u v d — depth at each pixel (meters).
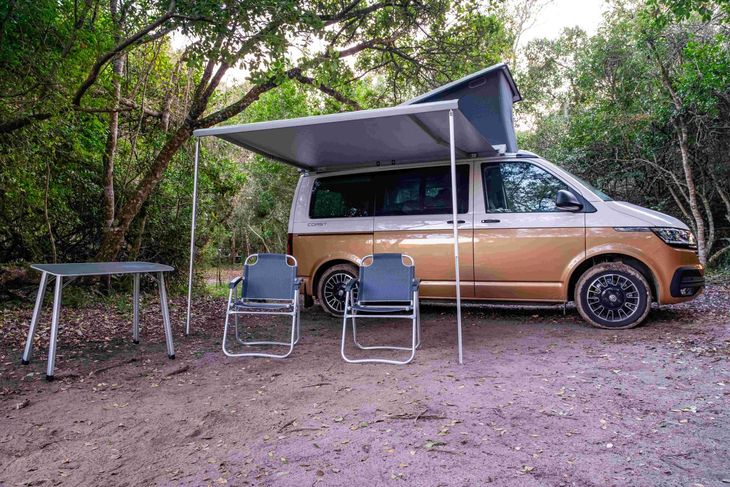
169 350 4.73
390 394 3.55
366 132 5.15
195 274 10.99
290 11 6.05
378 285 4.85
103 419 3.23
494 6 10.07
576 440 2.71
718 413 3.01
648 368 3.96
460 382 3.77
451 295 5.95
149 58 9.67
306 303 6.91
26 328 6.12
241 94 14.44
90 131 8.77
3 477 2.50
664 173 11.16
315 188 6.86
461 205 6.01
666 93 10.26
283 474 2.46
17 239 8.41
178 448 2.79
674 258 5.22
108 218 9.02
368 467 2.49
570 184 5.64
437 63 10.62
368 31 10.24
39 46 6.19
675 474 2.33
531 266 5.62
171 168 10.43
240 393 3.70
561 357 4.38
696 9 8.24
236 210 17.61
